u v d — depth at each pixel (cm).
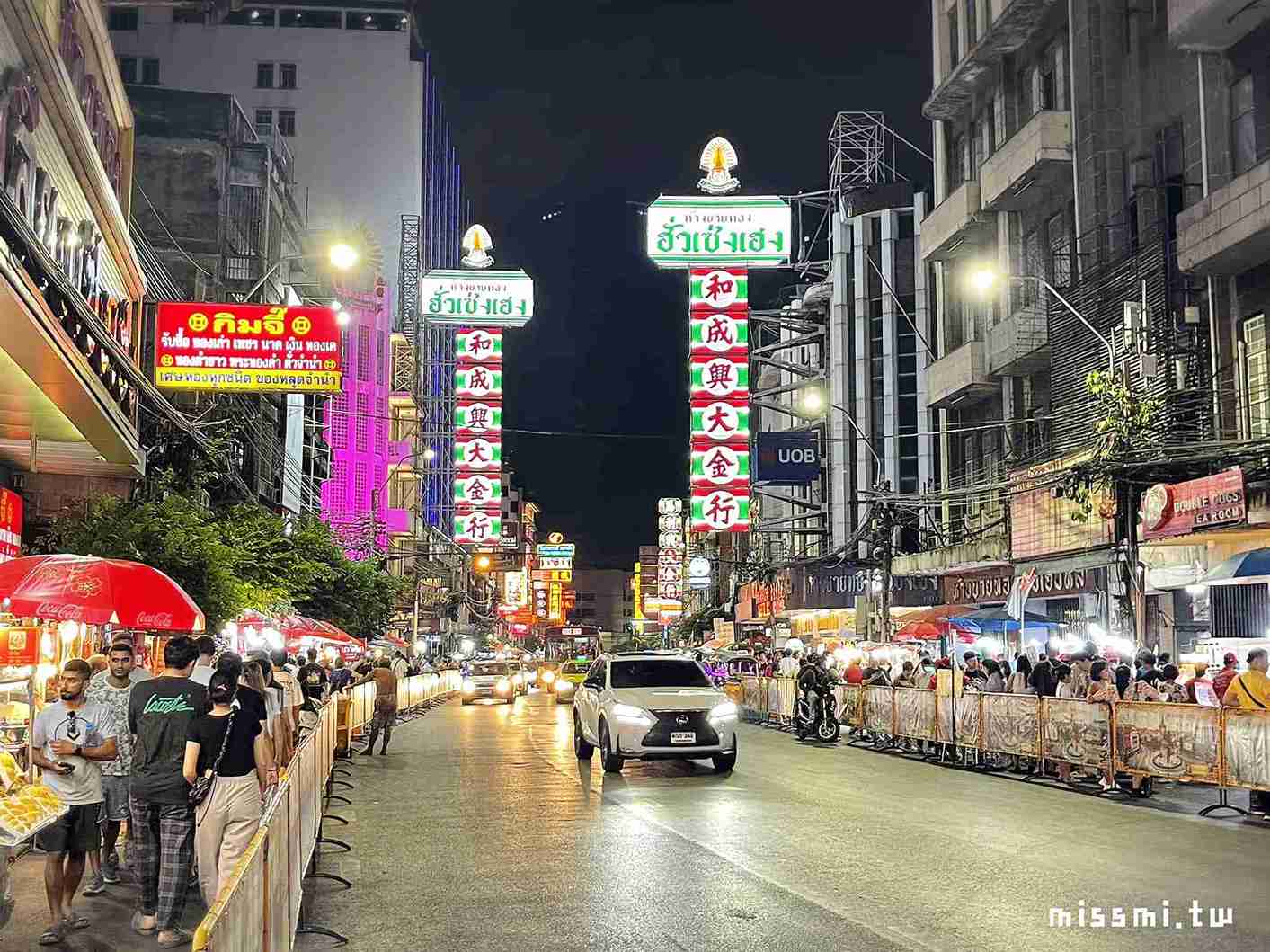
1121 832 1233
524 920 841
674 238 3488
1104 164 2930
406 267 9125
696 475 3412
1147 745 1515
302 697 1420
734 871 1010
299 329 2259
